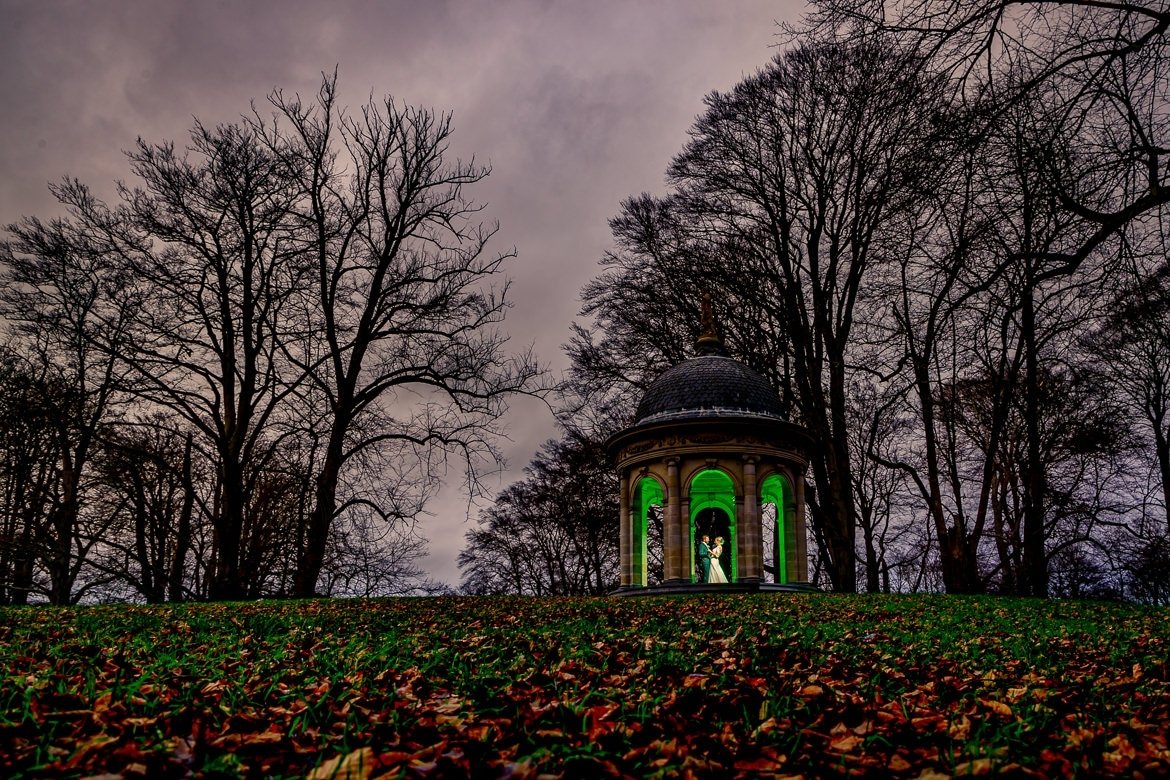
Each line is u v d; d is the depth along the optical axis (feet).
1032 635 39.06
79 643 33.47
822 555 111.96
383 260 101.65
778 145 102.22
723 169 105.29
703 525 97.60
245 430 94.63
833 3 31.48
